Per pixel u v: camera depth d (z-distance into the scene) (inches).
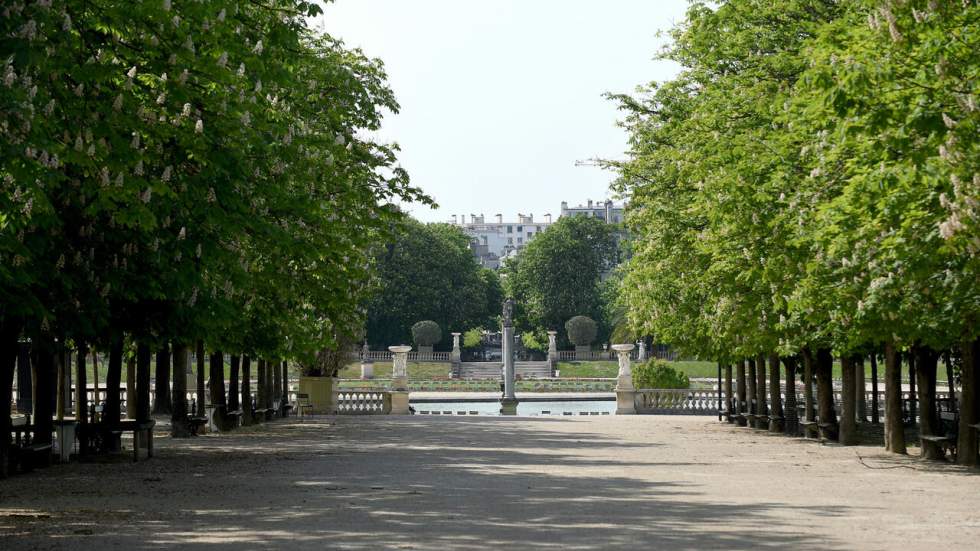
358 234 1338.6
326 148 1190.3
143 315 967.6
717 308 1437.0
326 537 520.7
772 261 1093.1
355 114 1424.7
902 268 820.0
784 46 1194.0
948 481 871.1
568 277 6230.3
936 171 662.5
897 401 1216.2
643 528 553.9
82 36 667.4
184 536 530.3
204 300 966.4
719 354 1836.9
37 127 579.2
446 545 489.1
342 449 1296.8
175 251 840.3
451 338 5900.6
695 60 1530.5
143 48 702.5
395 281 5708.7
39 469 984.3
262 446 1348.4
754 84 1196.5
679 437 1605.6
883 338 1035.3
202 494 756.6
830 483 850.8
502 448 1332.4
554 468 1009.5
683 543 494.6
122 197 679.7
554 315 6220.5
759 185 1096.8
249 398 1931.6
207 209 776.9
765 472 966.4
